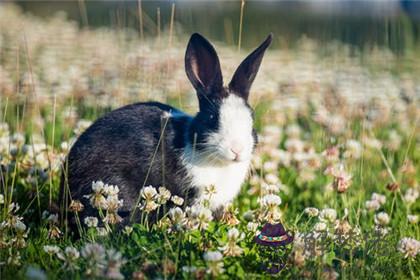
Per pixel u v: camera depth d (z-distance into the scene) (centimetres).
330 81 1177
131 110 619
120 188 584
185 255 466
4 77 1010
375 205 623
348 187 659
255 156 718
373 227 570
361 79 1180
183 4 1744
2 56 1201
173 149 589
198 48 615
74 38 1447
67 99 959
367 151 788
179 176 588
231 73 939
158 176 589
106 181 584
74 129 773
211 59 616
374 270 486
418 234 590
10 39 1389
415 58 1295
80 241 520
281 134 888
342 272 466
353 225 585
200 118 588
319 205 671
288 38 1617
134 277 431
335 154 728
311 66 1289
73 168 599
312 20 1839
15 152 680
